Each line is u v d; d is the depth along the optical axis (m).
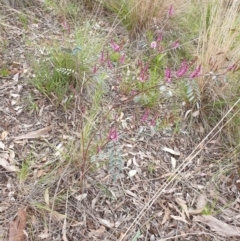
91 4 1.06
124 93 0.85
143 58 0.94
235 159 0.81
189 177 0.77
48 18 0.99
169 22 1.02
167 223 0.69
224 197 0.75
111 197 0.70
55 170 0.70
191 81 0.72
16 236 0.63
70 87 0.81
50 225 0.65
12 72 0.85
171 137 0.82
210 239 0.69
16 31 0.94
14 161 0.71
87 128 0.73
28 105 0.80
